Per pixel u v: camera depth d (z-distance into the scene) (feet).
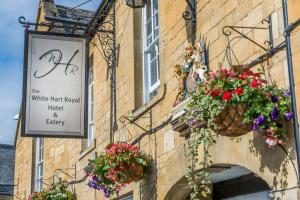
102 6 32.65
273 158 15.47
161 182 23.11
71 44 29.04
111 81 30.99
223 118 15.57
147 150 24.99
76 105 28.58
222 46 19.25
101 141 32.19
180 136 20.88
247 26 17.75
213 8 20.10
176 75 21.72
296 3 15.30
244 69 15.81
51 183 39.04
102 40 33.19
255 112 14.82
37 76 28.14
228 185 22.47
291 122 14.80
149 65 27.53
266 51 16.42
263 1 16.99
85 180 34.27
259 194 20.35
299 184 14.37
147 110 25.32
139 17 28.43
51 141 43.11
